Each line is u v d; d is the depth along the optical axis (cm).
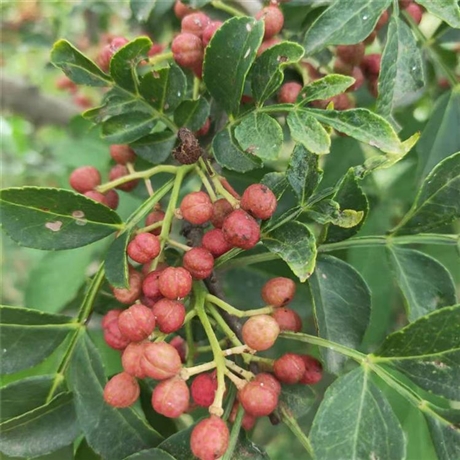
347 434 8
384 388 10
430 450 11
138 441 8
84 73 9
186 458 8
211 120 10
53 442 8
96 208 8
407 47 9
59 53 8
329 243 9
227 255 8
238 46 8
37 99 18
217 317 8
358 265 11
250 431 9
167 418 9
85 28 16
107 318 8
